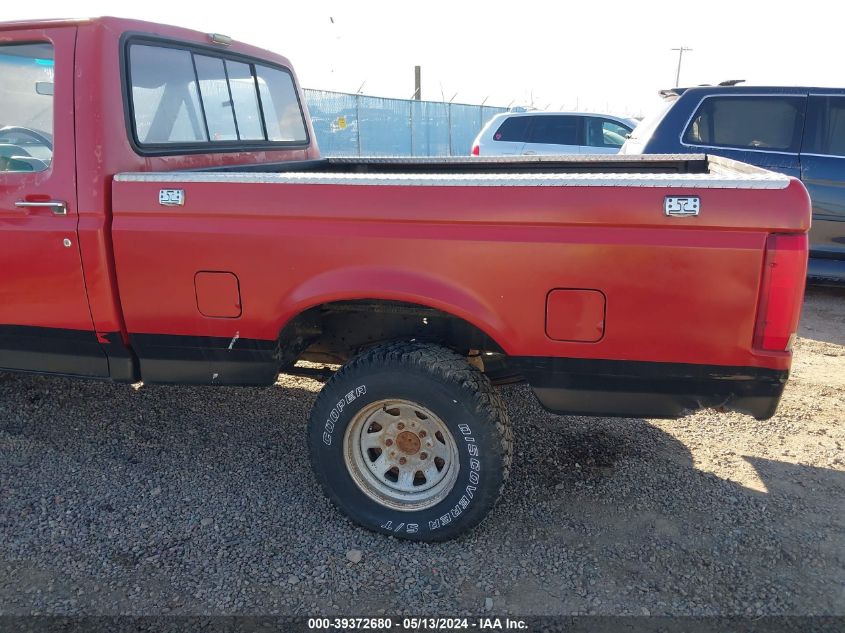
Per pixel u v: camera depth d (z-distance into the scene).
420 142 19.64
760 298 2.54
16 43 3.09
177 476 3.61
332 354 3.55
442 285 2.76
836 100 6.70
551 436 4.05
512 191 2.66
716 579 2.83
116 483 3.53
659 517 3.26
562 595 2.74
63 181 3.05
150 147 3.30
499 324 2.76
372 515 3.08
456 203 2.71
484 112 22.42
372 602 2.71
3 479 3.54
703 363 2.64
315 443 3.06
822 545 3.05
